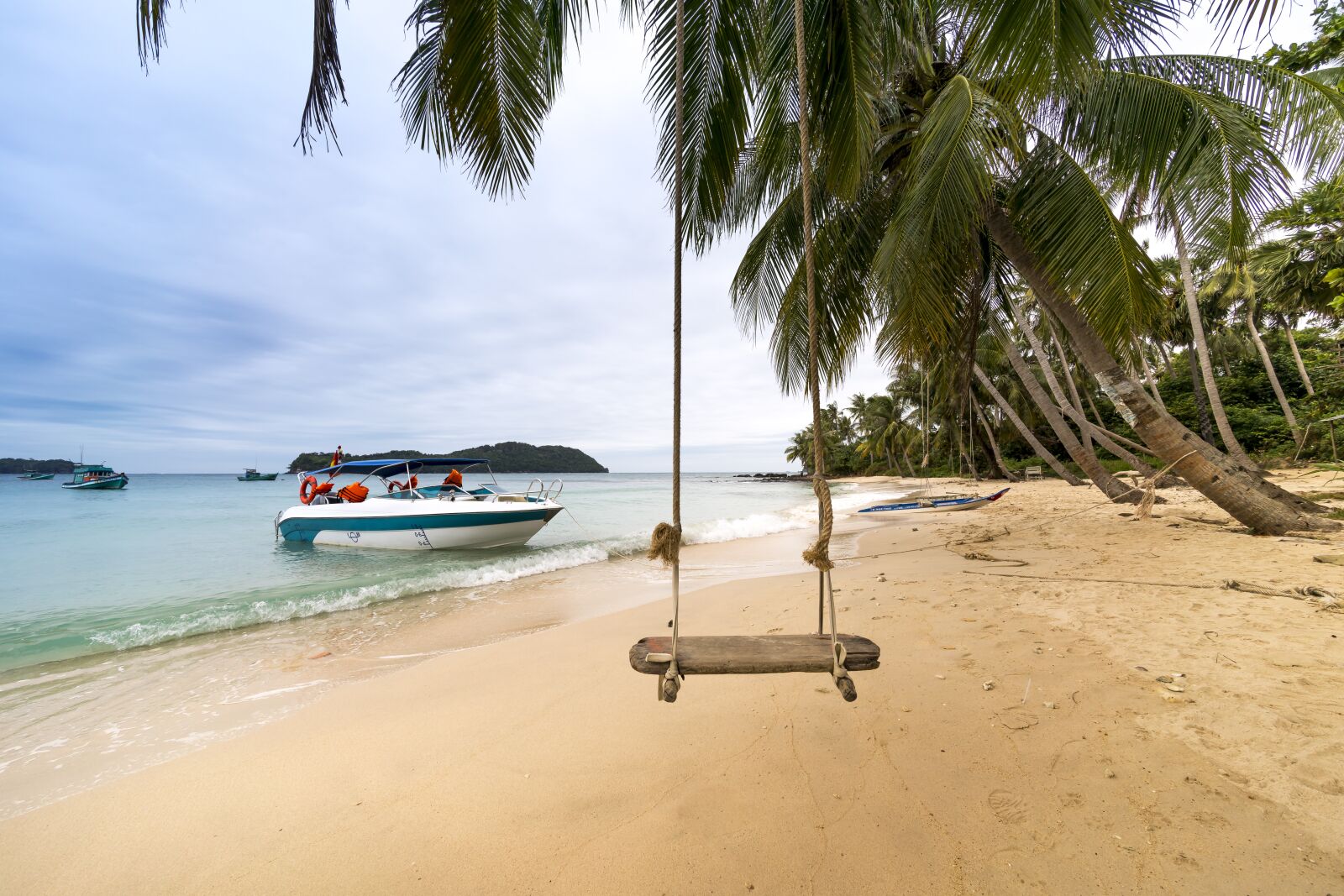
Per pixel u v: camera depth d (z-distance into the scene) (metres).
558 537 14.52
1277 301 12.31
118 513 19.64
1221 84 6.90
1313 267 10.95
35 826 2.41
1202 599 4.54
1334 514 8.13
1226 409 27.09
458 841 2.18
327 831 2.29
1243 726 2.45
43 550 11.80
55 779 2.97
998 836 1.95
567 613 6.40
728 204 9.16
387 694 3.80
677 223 2.21
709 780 2.47
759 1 4.43
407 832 2.26
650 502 27.66
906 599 5.41
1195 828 1.87
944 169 6.14
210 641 5.57
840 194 4.93
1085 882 1.71
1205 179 6.10
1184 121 6.47
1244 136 5.86
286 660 4.93
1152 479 8.61
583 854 2.06
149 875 2.10
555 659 4.38
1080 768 2.28
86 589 8.16
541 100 3.75
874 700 3.09
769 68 4.84
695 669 1.91
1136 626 3.96
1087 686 3.01
